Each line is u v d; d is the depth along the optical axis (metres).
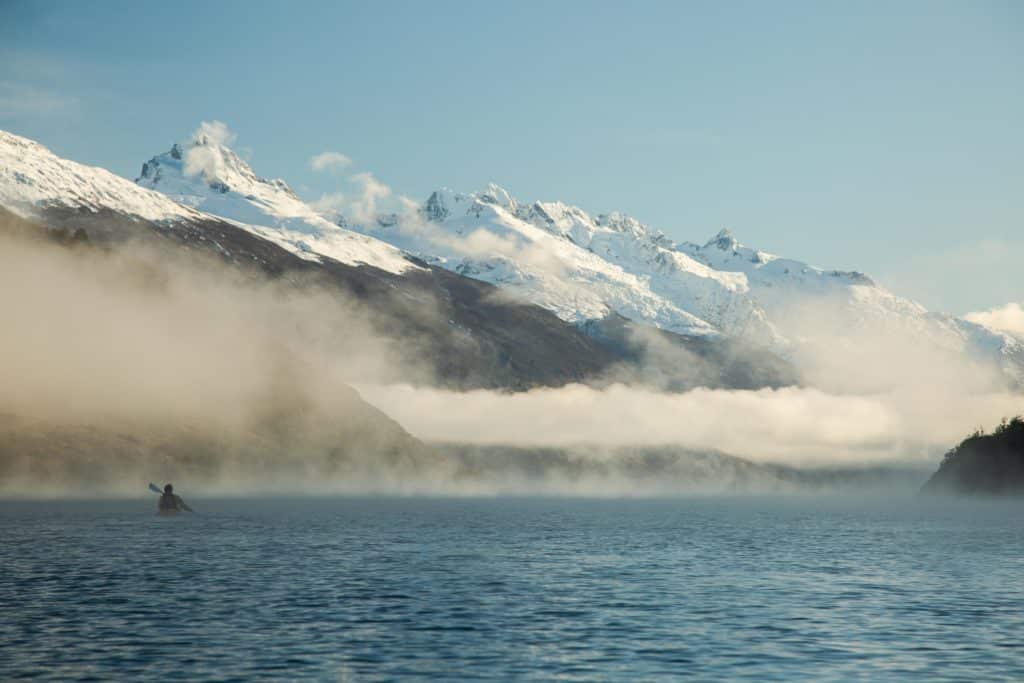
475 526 173.12
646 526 184.88
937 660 59.00
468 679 54.19
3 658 57.31
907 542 145.12
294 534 142.12
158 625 66.88
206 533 140.25
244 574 93.06
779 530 176.00
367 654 59.44
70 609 72.56
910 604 79.19
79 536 132.00
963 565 109.44
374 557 111.12
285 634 64.62
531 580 92.56
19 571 93.50
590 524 189.12
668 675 55.34
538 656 59.56
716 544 138.50
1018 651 61.34
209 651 59.53
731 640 64.38
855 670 56.56
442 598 80.06
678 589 87.12
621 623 70.00
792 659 59.16
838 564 110.06
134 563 100.81
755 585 90.38
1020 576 98.75
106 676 53.59
